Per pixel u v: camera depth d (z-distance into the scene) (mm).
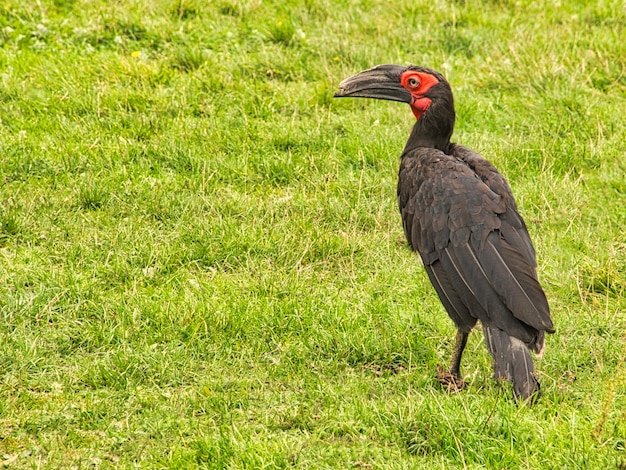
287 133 14516
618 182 13734
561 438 8391
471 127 15297
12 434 8727
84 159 13391
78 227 12031
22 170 13109
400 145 14438
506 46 17578
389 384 9688
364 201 13180
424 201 9484
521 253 8930
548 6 19844
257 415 9102
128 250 11656
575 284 11492
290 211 12688
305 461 8289
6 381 9445
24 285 10945
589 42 17922
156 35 16891
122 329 10211
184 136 14227
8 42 16406
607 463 8117
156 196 12648
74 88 15055
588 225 12781
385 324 10672
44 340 10070
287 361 10008
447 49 17797
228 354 10055
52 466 8250
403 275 11656
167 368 9734
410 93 10602
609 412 8828
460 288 8922
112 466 8328
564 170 14227
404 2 19156
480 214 9086
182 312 10500
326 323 10602
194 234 12039
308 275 11500
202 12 17906
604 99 16172
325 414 8945
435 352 10211
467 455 8320
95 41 16734
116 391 9422
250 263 11672
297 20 18172
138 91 15141
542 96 15914
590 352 10188
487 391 9375
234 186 13422
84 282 10977
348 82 10719
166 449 8562
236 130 14562
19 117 14414
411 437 8586
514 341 8562
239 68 16266
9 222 11836
